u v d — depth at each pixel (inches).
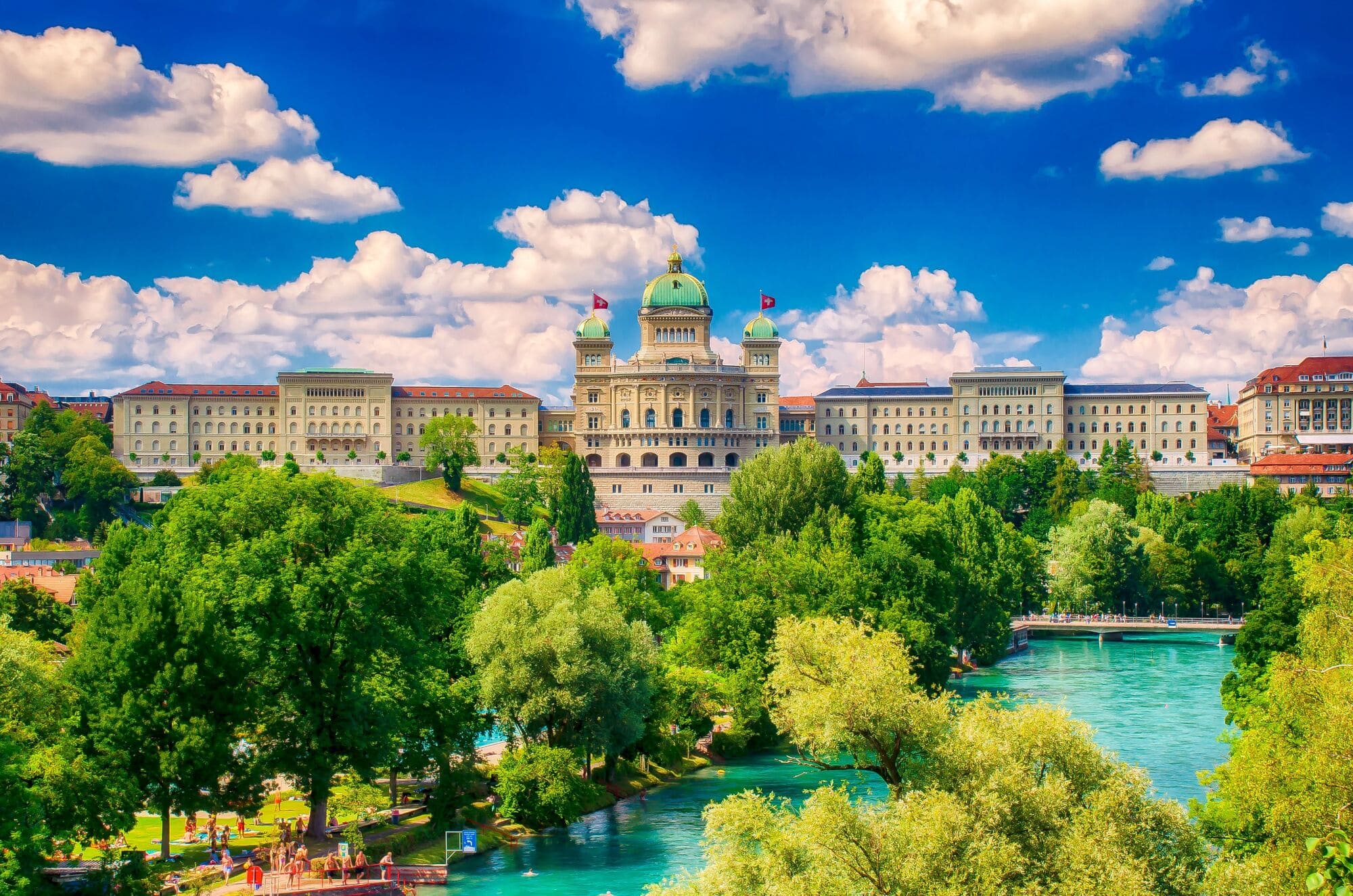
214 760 3624.5
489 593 5502.0
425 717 4298.7
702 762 5329.7
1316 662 3243.1
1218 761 5017.2
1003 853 2637.8
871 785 4953.3
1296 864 2605.8
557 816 4419.3
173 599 3715.6
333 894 3597.4
